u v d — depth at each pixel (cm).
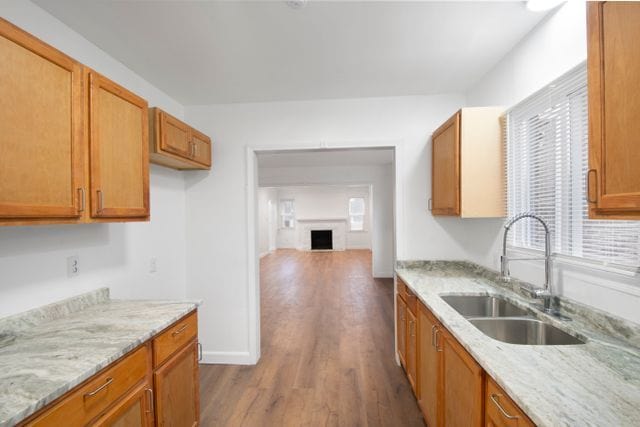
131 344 127
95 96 140
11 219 108
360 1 153
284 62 215
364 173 656
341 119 281
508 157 201
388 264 671
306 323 384
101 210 143
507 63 207
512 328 158
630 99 85
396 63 219
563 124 156
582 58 144
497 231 223
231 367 276
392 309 441
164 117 205
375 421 201
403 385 242
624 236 122
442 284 220
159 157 218
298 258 966
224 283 288
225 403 222
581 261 145
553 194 165
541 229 177
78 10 156
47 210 119
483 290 203
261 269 778
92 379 110
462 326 139
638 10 83
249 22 169
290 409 215
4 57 105
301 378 255
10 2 142
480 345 119
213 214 289
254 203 290
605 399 84
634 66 84
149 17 163
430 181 273
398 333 274
